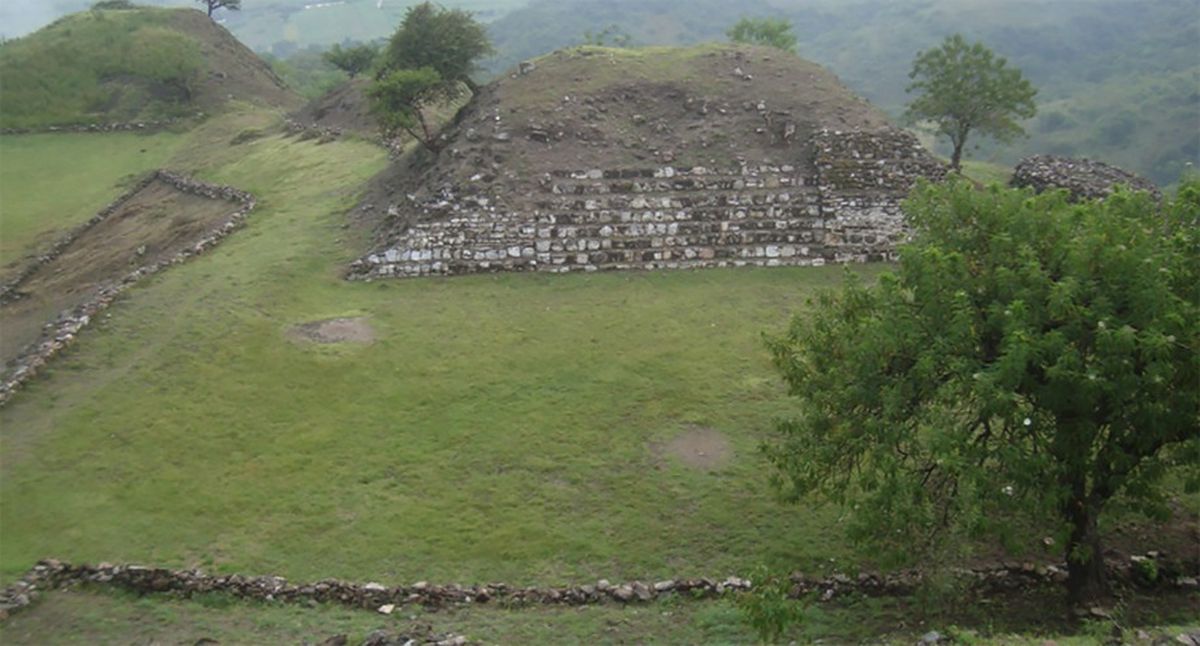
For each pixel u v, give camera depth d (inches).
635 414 858.8
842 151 1244.5
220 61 2554.1
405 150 1573.6
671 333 1015.0
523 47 4232.3
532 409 868.0
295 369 937.5
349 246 1251.8
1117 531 661.9
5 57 2341.3
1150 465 518.3
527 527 697.0
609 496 735.7
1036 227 550.0
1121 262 503.5
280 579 631.2
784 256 1179.3
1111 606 557.9
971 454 524.4
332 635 564.4
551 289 1128.2
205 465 778.2
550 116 1333.7
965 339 536.1
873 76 3927.2
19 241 1567.4
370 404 878.4
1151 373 476.7
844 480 597.3
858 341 578.9
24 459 780.6
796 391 617.6
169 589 629.9
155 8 2733.8
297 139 1855.3
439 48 1443.2
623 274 1162.6
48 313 1217.4
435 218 1200.8
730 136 1314.0
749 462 779.4
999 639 471.2
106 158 1999.3
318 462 784.3
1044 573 606.9
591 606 605.6
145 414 848.9
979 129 1560.0
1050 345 495.5
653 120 1349.7
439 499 733.9
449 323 1042.7
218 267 1195.3
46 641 577.3
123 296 1101.1
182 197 1660.9
